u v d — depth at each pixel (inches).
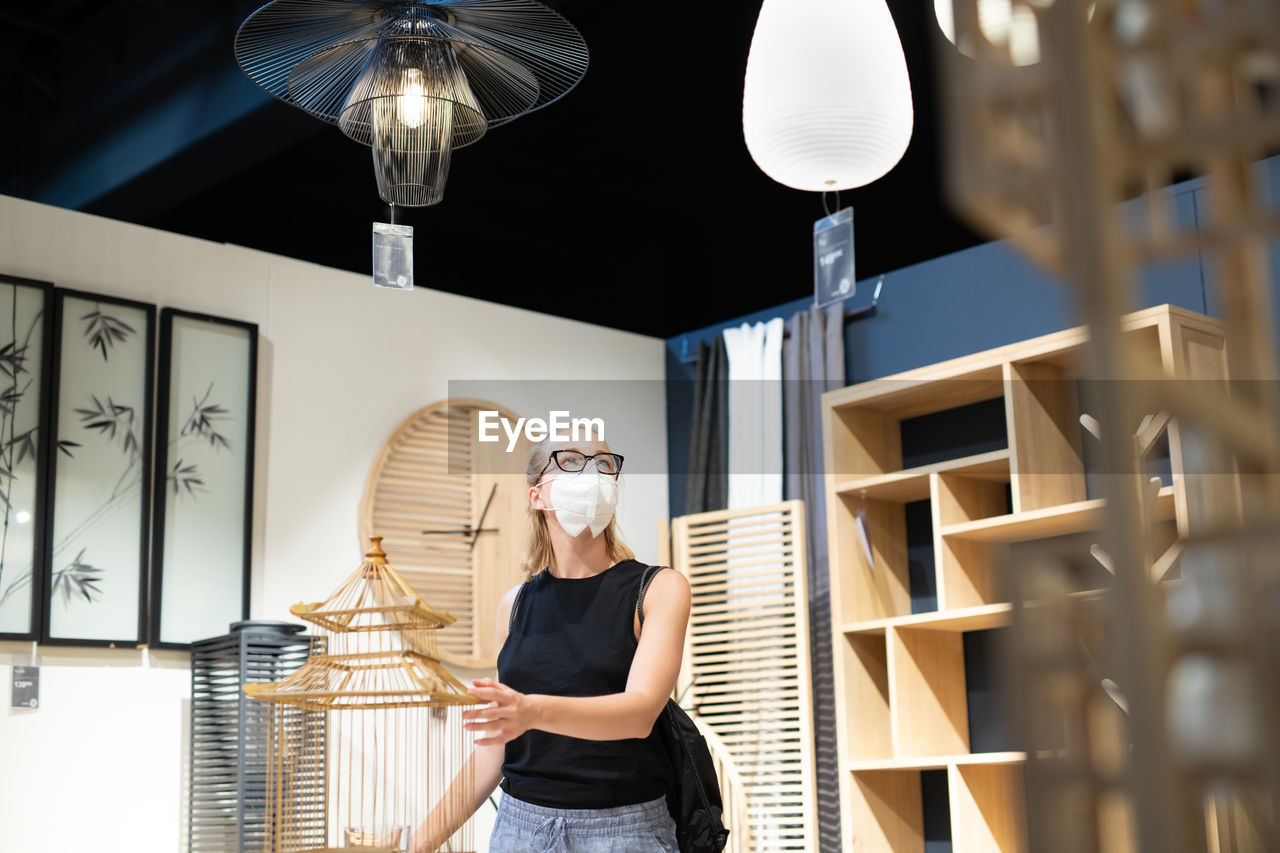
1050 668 17.1
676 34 215.5
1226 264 18.3
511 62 123.3
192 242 185.9
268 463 186.2
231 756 161.3
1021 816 17.6
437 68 116.4
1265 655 15.9
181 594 173.8
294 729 161.8
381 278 131.6
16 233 171.9
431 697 101.0
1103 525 16.9
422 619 107.4
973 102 19.0
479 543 201.8
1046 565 17.5
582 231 281.3
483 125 123.3
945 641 179.8
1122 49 18.8
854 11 130.3
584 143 251.0
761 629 193.9
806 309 212.4
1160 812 15.6
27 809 158.1
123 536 170.6
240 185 244.5
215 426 181.2
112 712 166.1
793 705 187.3
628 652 95.3
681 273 286.5
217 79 186.5
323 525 189.2
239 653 160.6
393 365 201.0
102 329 174.7
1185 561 17.0
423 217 263.1
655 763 94.8
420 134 115.3
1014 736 17.2
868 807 176.7
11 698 159.6
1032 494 162.7
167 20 198.7
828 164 129.3
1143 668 16.1
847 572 183.3
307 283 195.2
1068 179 17.7
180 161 193.5
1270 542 16.4
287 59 120.7
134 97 202.5
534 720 84.0
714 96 234.7
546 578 100.3
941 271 195.3
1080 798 16.7
